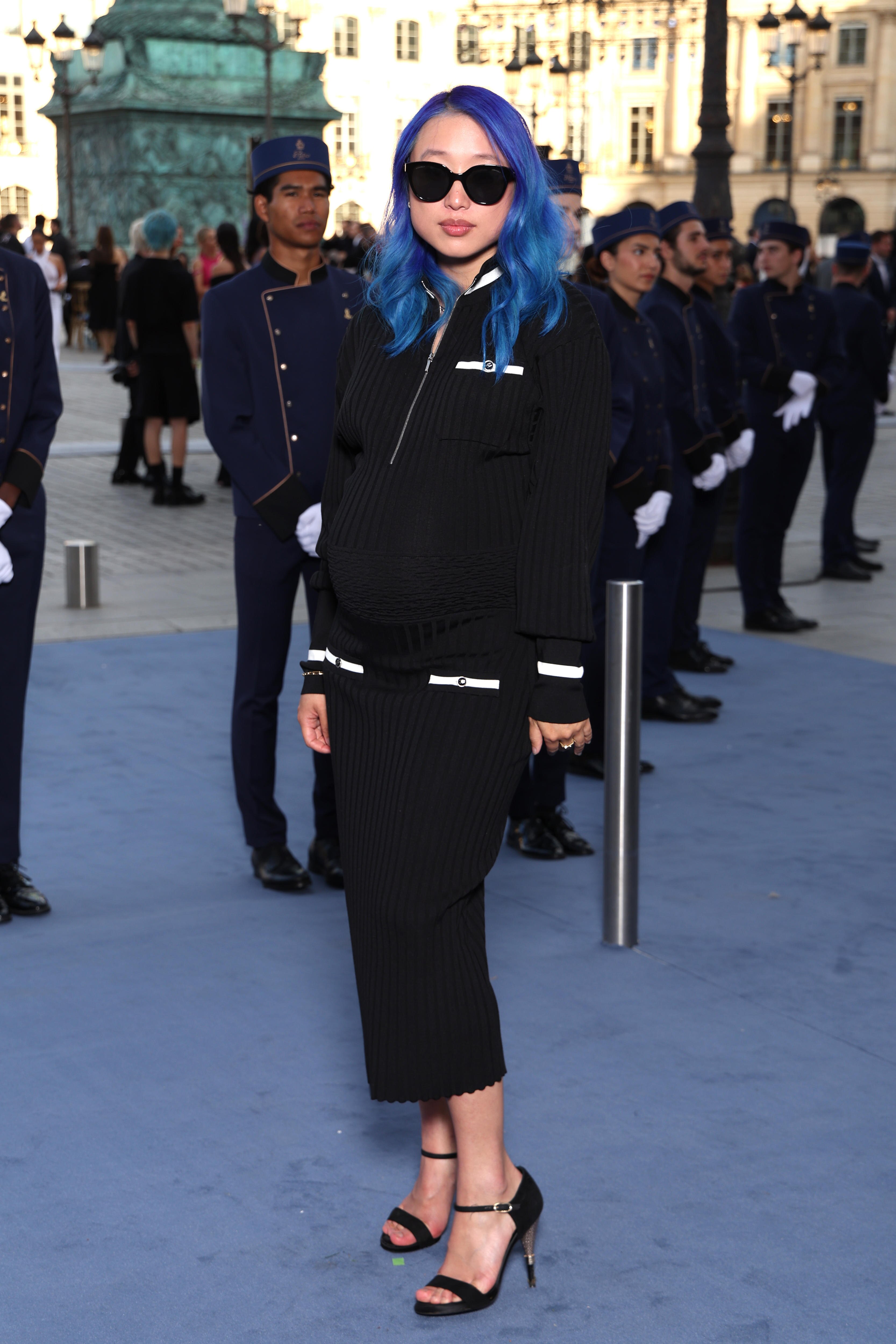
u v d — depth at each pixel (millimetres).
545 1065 3461
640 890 4582
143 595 9000
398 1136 3186
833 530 9805
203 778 5688
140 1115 3258
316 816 4719
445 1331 2564
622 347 5328
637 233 5500
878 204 67812
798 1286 2684
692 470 6414
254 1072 3447
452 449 2465
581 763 5887
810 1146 3137
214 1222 2879
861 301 9508
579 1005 3777
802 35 26828
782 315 8008
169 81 33938
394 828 2514
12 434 4305
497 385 2459
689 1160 3080
